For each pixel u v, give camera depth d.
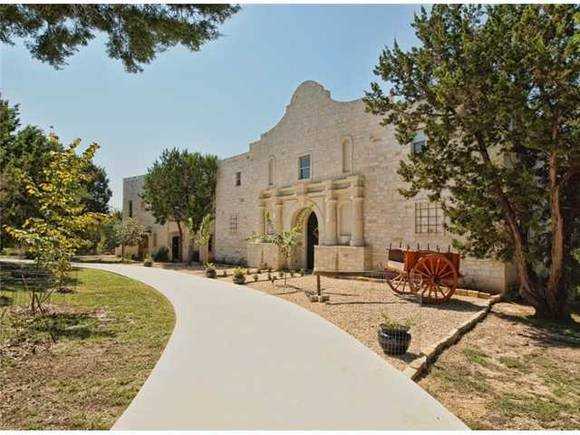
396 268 12.61
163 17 5.88
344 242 19.28
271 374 5.12
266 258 23.77
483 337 7.95
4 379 4.96
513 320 9.66
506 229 10.55
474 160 10.26
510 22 9.31
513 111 8.35
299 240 22.14
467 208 10.58
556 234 9.46
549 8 8.54
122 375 5.18
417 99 11.38
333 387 4.70
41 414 4.02
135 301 11.22
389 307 10.46
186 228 32.03
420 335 7.59
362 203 18.50
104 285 15.02
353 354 6.06
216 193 29.97
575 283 10.18
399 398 4.42
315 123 21.48
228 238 28.38
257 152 25.73
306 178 22.06
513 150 10.27
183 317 8.89
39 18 6.00
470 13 10.41
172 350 6.19
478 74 8.73
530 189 9.16
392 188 17.23
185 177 29.34
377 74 11.95
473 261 13.73
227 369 5.30
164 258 33.19
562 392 5.14
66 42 6.36
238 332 7.45
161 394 4.42
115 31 6.23
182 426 3.66
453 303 11.28
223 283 16.14
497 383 5.44
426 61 10.66
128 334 7.34
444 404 4.64
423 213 15.77
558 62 7.71
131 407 4.07
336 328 7.84
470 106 9.40
